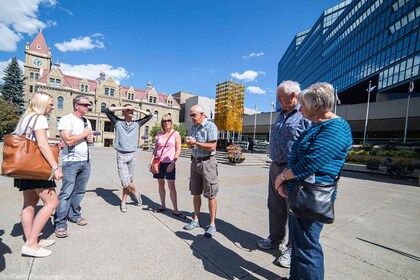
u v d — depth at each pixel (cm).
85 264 223
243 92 2522
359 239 328
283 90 260
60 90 4306
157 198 493
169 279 207
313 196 156
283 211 277
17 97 4600
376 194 707
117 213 378
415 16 2631
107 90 4756
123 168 388
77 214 331
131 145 393
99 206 410
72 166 298
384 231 366
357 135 3300
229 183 747
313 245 167
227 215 407
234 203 491
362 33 3678
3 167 207
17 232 281
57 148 241
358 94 4394
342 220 416
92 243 268
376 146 1745
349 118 3047
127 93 5006
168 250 262
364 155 1692
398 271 243
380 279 226
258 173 1059
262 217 403
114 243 271
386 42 3102
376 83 3362
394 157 1502
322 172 160
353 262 259
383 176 1327
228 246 283
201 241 292
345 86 4150
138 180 691
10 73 4650
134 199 471
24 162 209
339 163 163
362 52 3659
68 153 298
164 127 400
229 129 2430
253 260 253
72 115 311
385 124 2747
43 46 5172
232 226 353
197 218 344
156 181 684
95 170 862
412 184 1029
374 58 3347
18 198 426
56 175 228
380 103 2759
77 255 239
